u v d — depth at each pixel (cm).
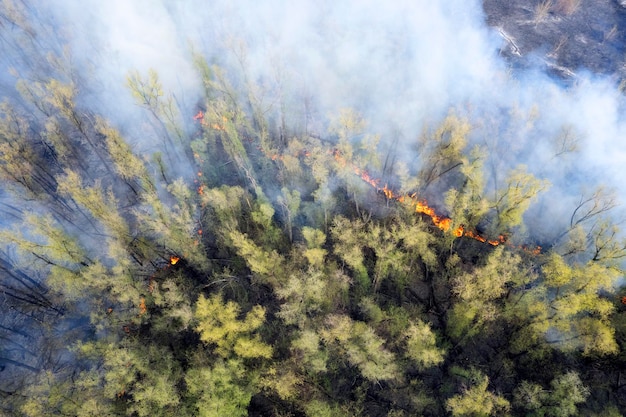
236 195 4194
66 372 3931
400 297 4169
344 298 4006
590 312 3525
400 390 3694
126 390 3525
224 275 4050
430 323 3656
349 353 3441
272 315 4069
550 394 3350
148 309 3984
